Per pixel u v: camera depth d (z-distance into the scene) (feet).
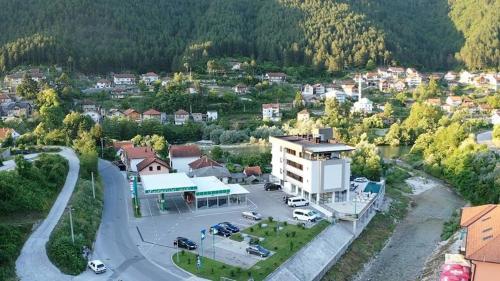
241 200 303.89
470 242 176.55
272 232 246.88
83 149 380.78
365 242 262.88
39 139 435.94
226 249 224.94
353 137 558.97
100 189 316.19
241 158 423.23
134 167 374.84
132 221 262.26
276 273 200.23
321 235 246.47
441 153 444.55
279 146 330.75
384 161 439.63
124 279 189.67
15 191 231.71
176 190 277.85
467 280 177.78
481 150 386.11
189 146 395.14
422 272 226.38
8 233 201.05
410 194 364.79
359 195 309.83
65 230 217.56
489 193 303.89
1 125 479.00
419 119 606.55
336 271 225.56
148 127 581.53
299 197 297.94
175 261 208.54
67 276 187.62
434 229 289.33
